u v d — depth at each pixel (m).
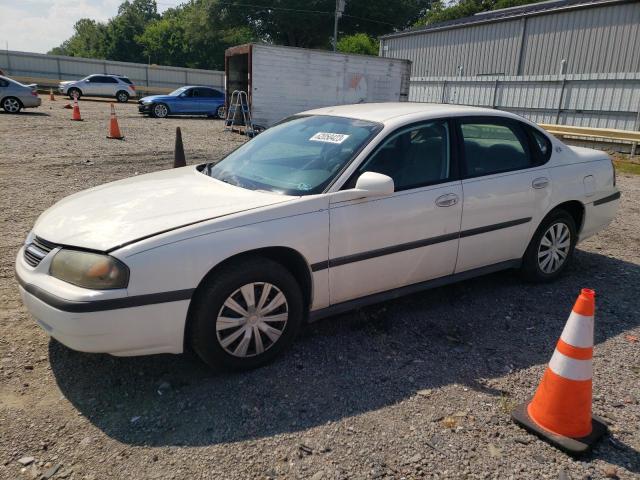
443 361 3.47
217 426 2.77
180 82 42.53
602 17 18.86
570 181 4.68
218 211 3.14
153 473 2.44
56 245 2.98
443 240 3.92
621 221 7.44
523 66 21.91
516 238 4.42
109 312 2.75
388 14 52.66
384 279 3.72
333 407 2.95
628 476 2.48
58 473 2.42
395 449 2.62
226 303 3.07
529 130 4.58
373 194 3.38
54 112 21.75
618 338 3.84
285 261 3.41
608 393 3.14
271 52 15.43
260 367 3.33
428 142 3.93
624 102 16.66
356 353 3.54
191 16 55.88
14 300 4.17
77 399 2.97
